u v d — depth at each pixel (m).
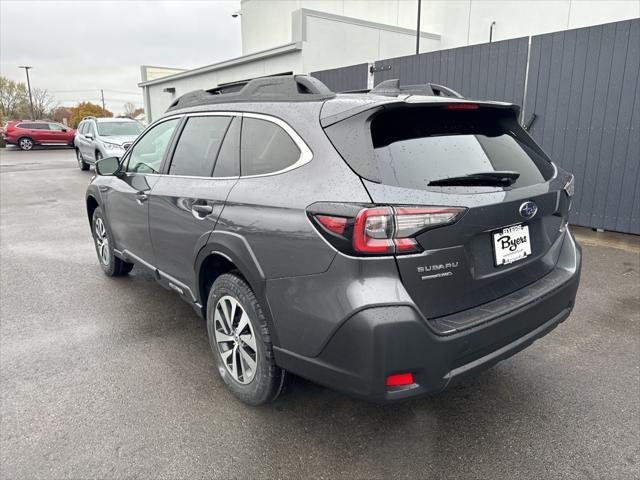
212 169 2.87
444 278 2.03
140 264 3.88
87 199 4.92
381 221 1.89
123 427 2.53
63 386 2.91
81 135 15.30
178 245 3.11
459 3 12.35
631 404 2.69
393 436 2.46
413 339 1.90
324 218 2.01
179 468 2.23
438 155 2.19
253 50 20.03
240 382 2.70
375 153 2.04
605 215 6.11
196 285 2.99
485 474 2.19
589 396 2.78
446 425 2.54
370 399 1.98
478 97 7.29
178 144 3.32
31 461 2.28
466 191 2.08
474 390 2.85
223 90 3.56
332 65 12.09
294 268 2.14
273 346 2.35
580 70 6.09
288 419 2.59
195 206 2.83
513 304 2.24
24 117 61.28
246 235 2.38
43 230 7.30
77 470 2.22
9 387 2.90
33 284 4.77
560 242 2.71
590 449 2.34
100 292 4.52
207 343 3.48
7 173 15.85
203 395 2.82
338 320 1.96
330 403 2.74
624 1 9.38
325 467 2.24
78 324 3.81
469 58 7.30
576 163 6.29
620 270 4.99
